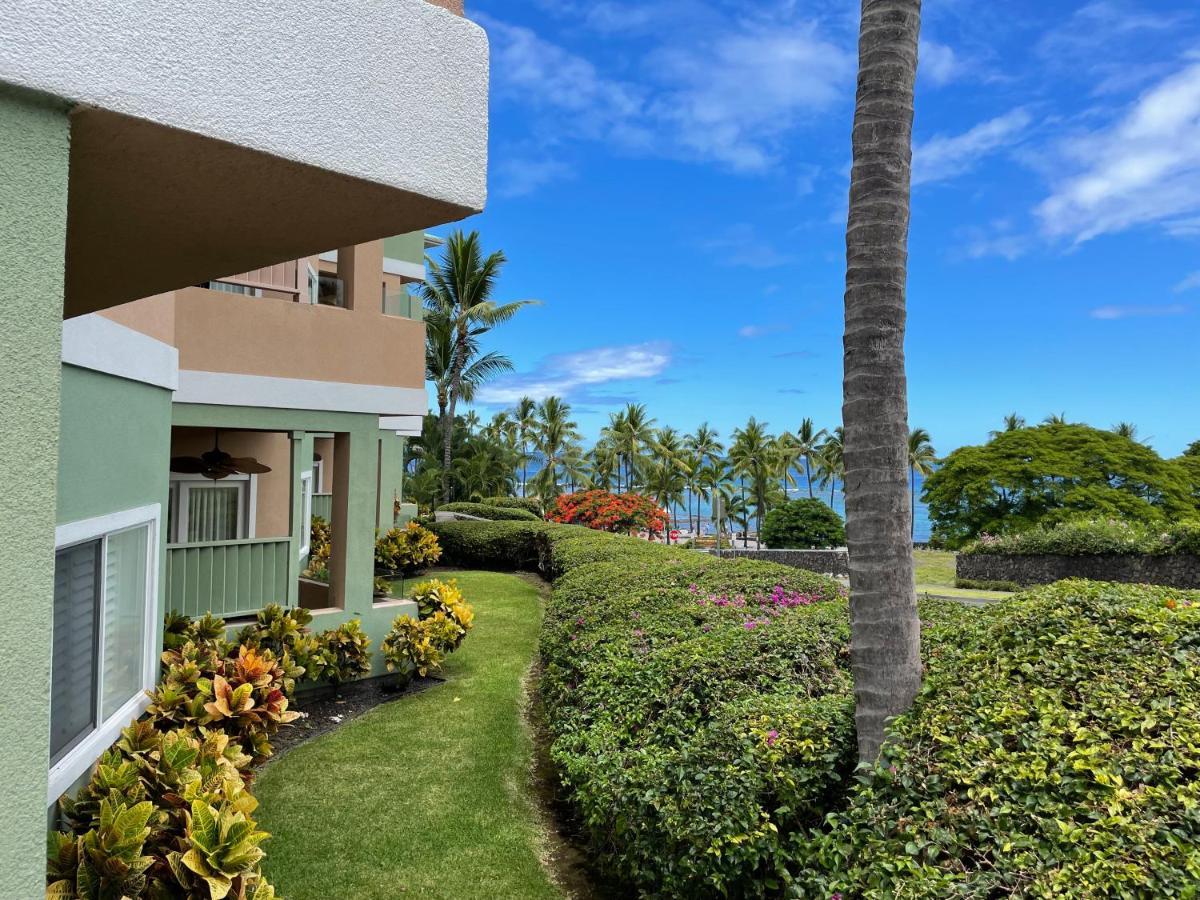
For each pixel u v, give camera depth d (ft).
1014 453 109.91
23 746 4.49
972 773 9.84
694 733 14.76
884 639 11.89
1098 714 10.05
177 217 6.40
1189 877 7.48
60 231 4.56
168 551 23.76
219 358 25.46
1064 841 8.40
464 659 32.40
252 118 5.16
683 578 28.50
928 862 9.21
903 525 12.10
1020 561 75.05
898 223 12.28
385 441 56.24
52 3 4.44
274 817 17.46
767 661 16.78
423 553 53.16
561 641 24.82
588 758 15.46
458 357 103.55
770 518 110.52
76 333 12.62
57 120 4.55
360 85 5.76
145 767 11.80
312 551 43.50
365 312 29.07
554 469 157.89
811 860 10.77
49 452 4.55
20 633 4.45
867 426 12.17
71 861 9.62
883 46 12.29
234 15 5.14
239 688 17.16
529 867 15.51
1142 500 102.89
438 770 20.39
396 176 5.91
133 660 16.58
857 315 12.35
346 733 23.17
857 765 11.73
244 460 28.09
